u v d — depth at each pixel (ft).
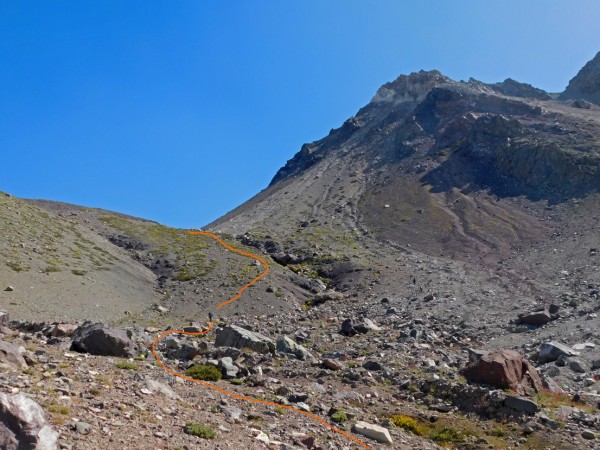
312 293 262.26
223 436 46.88
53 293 183.01
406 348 120.37
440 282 245.86
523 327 146.20
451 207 446.19
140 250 310.65
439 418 72.23
